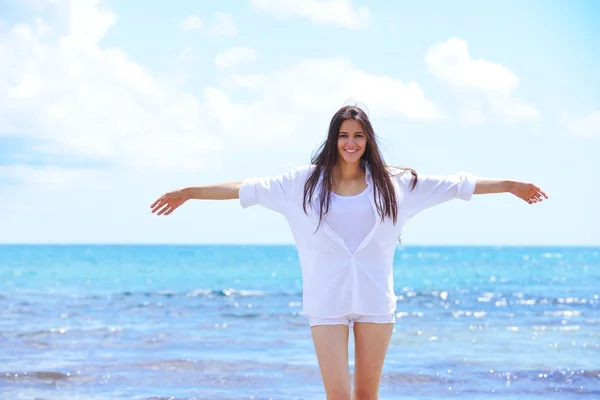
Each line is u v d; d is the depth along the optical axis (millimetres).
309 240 4598
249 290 23250
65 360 9445
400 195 4613
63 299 19266
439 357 9812
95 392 7594
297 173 4668
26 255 61188
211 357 9727
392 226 4582
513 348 10656
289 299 19781
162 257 56281
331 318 4559
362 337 4625
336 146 4578
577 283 27266
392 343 11164
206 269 38000
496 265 43094
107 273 33812
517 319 14891
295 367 8984
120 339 11461
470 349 10562
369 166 4605
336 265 4547
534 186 4641
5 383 7984
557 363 9336
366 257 4566
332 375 4504
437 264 43875
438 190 4668
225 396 7406
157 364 9148
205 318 14844
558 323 14070
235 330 12758
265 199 4664
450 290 23219
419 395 7547
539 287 24953
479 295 21125
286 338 11688
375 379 4688
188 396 7398
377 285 4566
